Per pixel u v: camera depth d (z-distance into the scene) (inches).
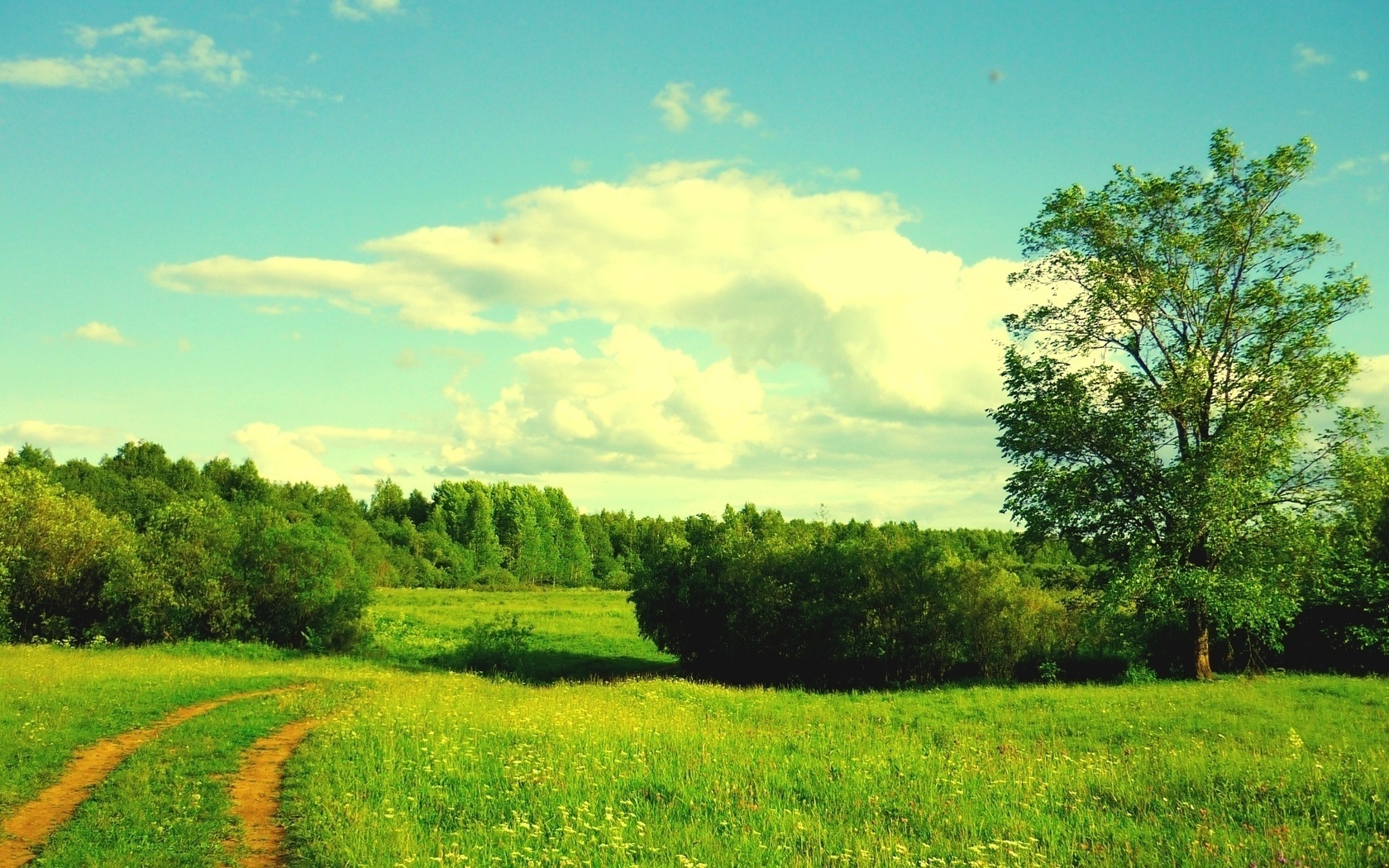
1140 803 474.6
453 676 1253.7
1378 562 1179.9
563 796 471.5
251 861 388.8
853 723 823.1
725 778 521.3
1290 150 1103.6
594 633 2049.7
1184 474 1076.5
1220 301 1132.5
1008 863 368.8
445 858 365.7
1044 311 1231.5
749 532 1521.9
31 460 3540.8
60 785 525.3
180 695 856.9
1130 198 1183.6
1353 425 1098.1
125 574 1460.4
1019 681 1267.2
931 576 1316.4
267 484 4404.5
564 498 5497.1
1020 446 1218.6
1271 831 403.9
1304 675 1148.5
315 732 667.4
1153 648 1293.1
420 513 5369.1
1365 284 1071.0
